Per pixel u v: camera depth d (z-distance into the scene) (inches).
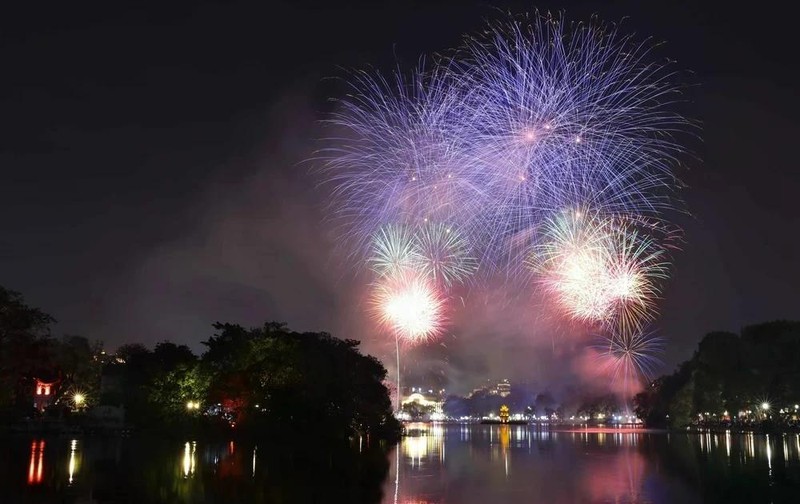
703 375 6860.2
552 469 2881.4
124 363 6205.7
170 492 2032.5
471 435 7042.3
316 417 4404.5
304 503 1884.8
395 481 2413.9
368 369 5428.2
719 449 4025.6
